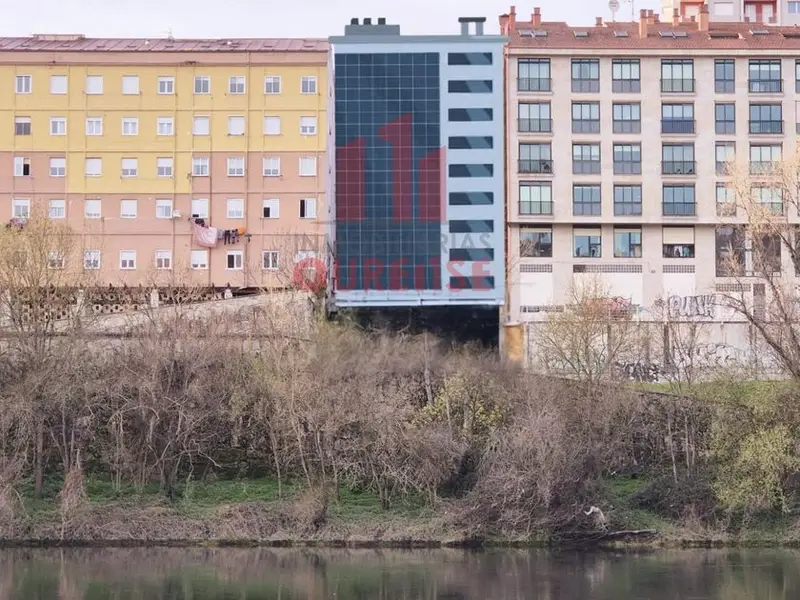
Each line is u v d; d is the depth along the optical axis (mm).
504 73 105375
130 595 51875
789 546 63156
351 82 100625
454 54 101000
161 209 100750
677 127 104562
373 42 100875
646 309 94062
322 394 67812
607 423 68188
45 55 101250
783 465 64312
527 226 103812
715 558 60281
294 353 71688
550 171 103812
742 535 64000
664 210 103875
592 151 104312
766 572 56719
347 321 90375
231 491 67562
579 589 53156
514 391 70812
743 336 88062
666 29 108875
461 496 65938
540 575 56031
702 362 80188
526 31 106625
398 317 99250
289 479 68500
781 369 70562
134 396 68938
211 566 57688
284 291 84250
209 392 69750
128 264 100250
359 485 67250
